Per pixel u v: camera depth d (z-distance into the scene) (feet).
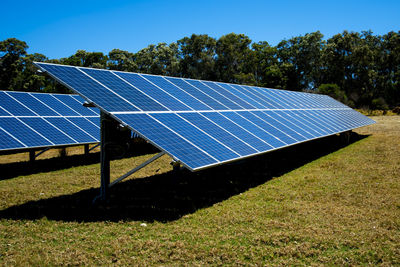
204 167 28.37
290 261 20.10
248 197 34.09
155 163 55.36
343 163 51.11
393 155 55.72
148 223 26.71
